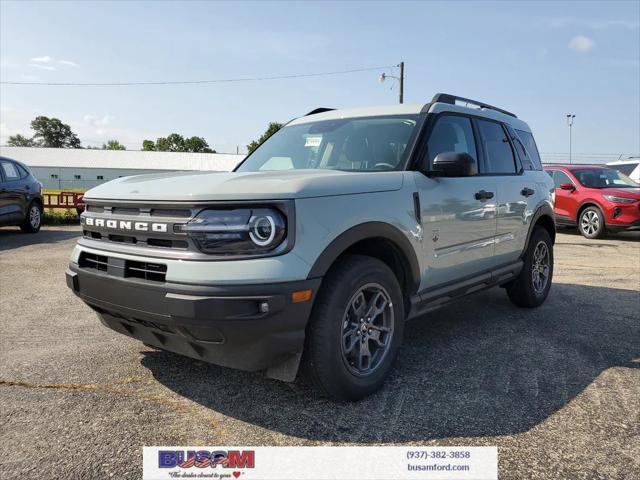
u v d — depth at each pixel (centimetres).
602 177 1237
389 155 363
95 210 321
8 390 317
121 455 247
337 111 443
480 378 339
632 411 294
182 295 255
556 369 356
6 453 247
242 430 270
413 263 338
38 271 730
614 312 510
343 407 296
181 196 266
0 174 1078
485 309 520
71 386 323
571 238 1182
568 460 244
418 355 381
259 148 450
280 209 261
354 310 300
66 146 14762
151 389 319
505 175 462
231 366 274
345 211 287
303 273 262
